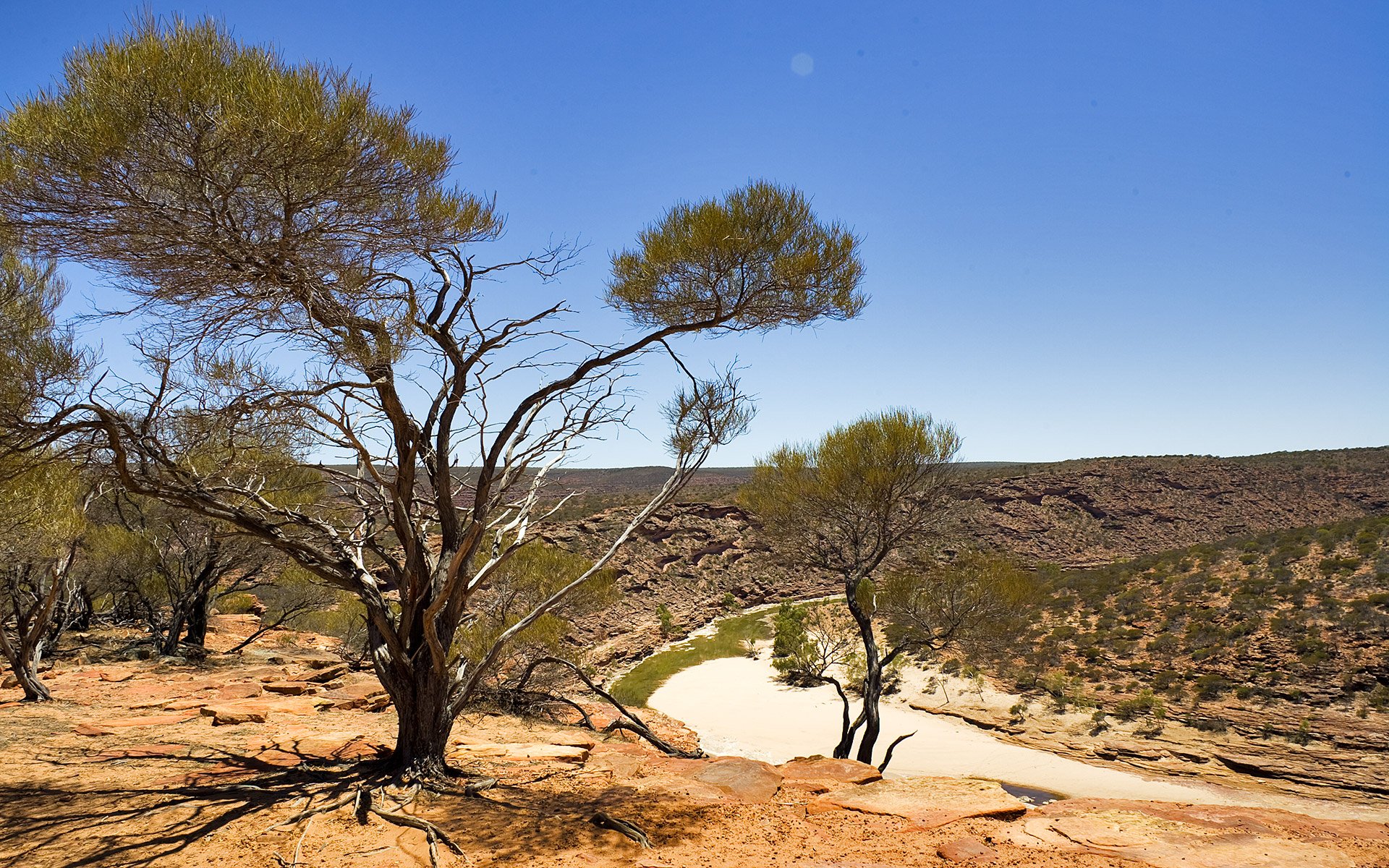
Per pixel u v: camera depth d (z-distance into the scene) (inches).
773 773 325.7
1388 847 243.0
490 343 291.7
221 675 644.7
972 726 1123.3
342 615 860.6
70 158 212.1
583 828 250.5
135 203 222.4
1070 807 290.5
